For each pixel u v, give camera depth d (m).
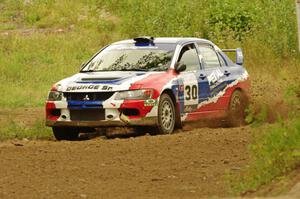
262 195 19.77
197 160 25.27
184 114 34.62
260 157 21.52
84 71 35.31
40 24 69.62
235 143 27.91
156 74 33.75
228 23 63.84
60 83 33.47
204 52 37.00
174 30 62.84
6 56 60.72
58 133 33.62
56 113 33.22
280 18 61.22
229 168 23.70
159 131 33.00
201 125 36.75
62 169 24.38
